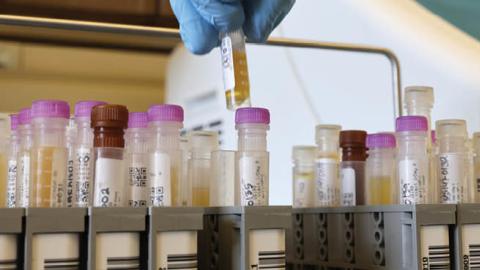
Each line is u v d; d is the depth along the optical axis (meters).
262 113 0.74
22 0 2.01
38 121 0.71
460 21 1.22
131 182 0.74
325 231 0.94
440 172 0.83
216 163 0.83
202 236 0.78
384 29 1.45
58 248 0.63
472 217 0.76
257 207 0.69
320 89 1.77
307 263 0.98
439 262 0.74
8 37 3.07
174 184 0.75
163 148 0.74
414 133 0.81
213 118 2.67
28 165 0.72
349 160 0.97
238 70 0.80
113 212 0.65
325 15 1.72
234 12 0.81
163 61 3.58
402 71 1.40
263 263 0.69
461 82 1.21
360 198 0.96
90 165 0.71
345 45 1.09
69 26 0.88
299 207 1.02
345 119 1.64
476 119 1.16
